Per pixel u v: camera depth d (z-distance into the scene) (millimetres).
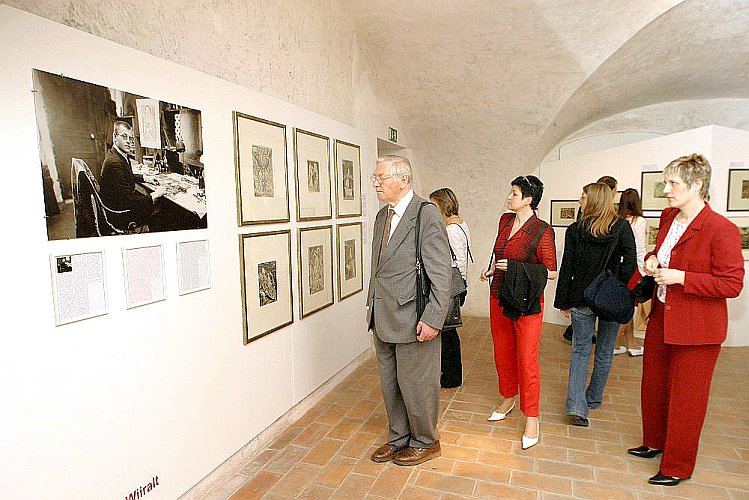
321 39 3879
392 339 2629
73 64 1758
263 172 2971
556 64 4898
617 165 5480
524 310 2824
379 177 2639
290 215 3312
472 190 6598
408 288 2602
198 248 2424
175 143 2256
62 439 1758
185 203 2328
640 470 2719
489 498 2471
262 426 3027
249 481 2650
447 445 3035
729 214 4883
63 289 1733
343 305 4227
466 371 4449
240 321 2779
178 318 2305
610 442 3047
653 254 2637
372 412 3568
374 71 5098
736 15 4375
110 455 1959
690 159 2391
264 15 3064
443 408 3604
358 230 4566
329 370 3957
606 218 3006
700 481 2604
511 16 4324
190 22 2426
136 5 2102
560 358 4746
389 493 2527
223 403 2650
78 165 1781
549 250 2867
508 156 6160
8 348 1569
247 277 2824
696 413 2447
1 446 1562
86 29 1874
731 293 2236
